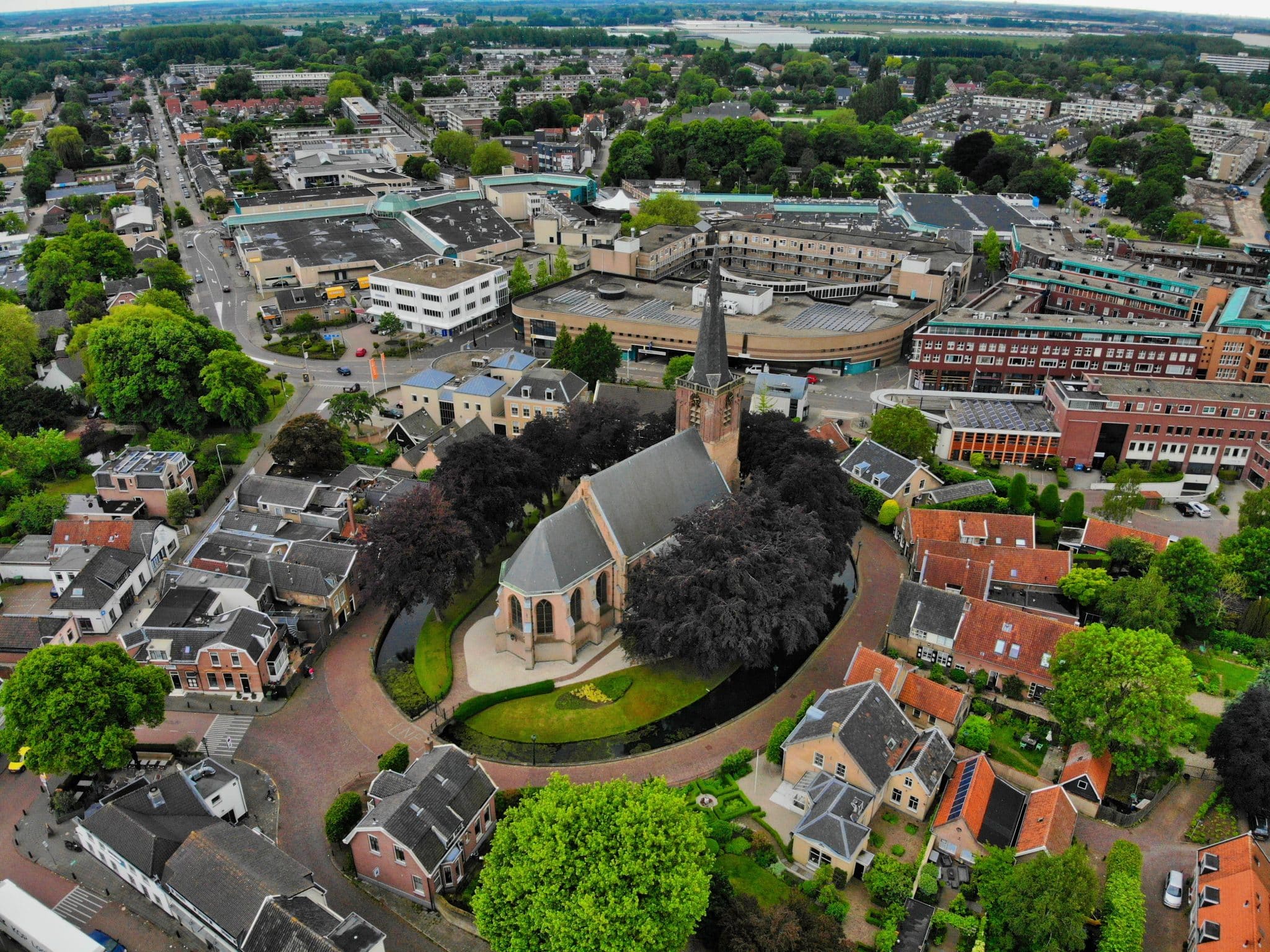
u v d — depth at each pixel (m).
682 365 185.25
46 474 157.12
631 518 114.62
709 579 102.81
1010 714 101.50
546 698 107.44
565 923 65.25
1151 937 76.56
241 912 72.12
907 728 93.62
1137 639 92.12
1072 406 157.62
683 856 69.62
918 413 158.38
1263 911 71.69
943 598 109.31
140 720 91.38
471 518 120.19
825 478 123.44
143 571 128.50
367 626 120.62
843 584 132.38
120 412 167.62
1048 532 138.50
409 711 104.94
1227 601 115.56
